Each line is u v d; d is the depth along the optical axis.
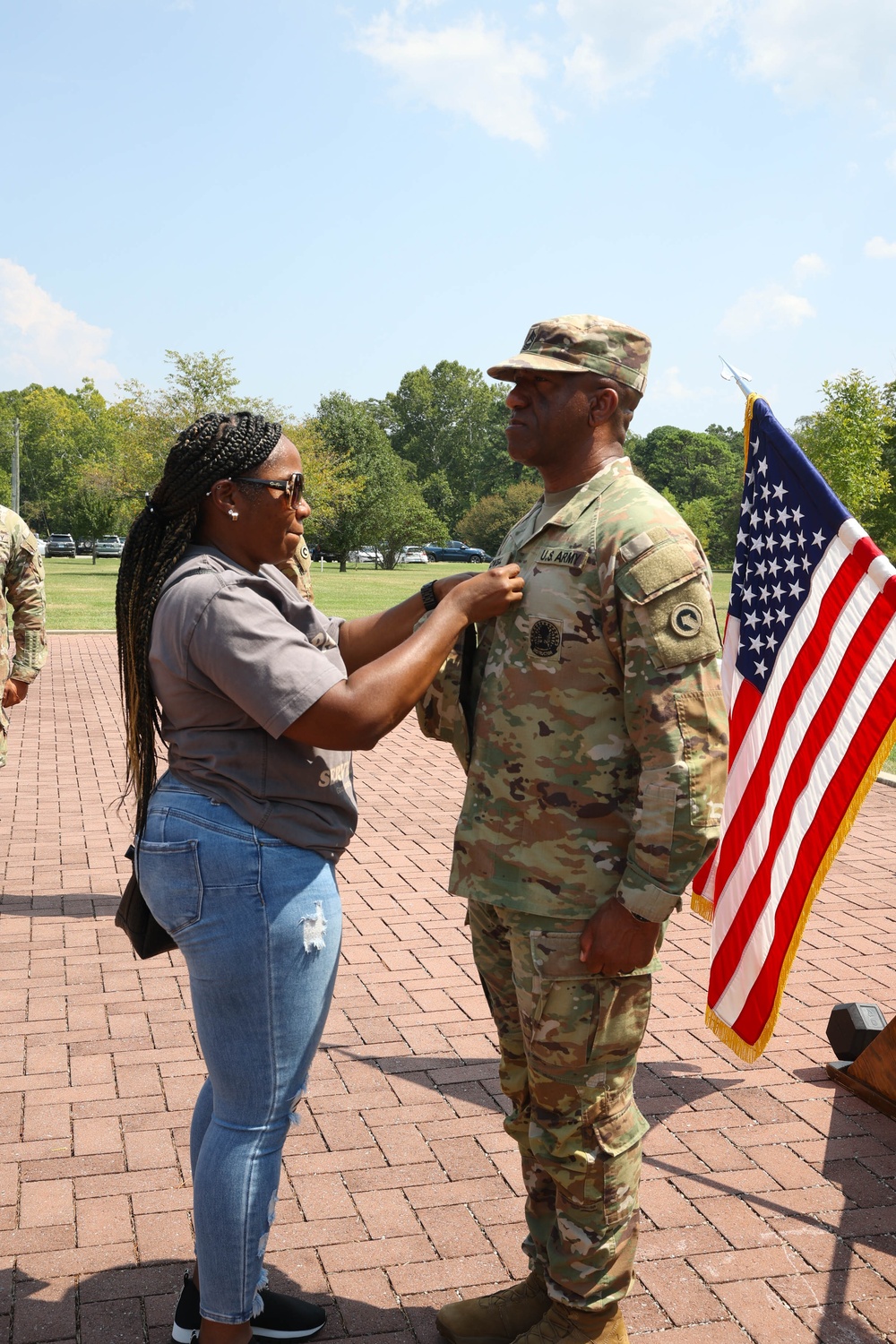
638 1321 2.49
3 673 5.10
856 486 29.78
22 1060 3.71
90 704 11.94
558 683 2.11
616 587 2.02
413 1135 3.28
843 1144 3.28
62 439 100.31
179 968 4.54
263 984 2.05
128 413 40.91
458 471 113.75
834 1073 3.69
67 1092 3.49
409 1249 2.74
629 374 2.17
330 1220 2.85
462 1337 2.38
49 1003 4.18
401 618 2.49
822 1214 2.92
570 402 2.14
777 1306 2.55
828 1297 2.58
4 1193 2.94
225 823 2.03
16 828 6.79
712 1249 2.76
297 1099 2.18
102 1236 2.77
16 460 64.00
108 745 9.66
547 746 2.13
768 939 3.06
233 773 2.03
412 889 5.73
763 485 3.20
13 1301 2.53
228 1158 2.11
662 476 102.19
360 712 1.94
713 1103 3.54
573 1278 2.20
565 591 2.10
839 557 2.98
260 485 2.10
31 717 11.09
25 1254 2.69
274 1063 2.10
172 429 40.03
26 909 5.27
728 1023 3.19
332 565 64.50
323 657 2.00
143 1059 3.72
